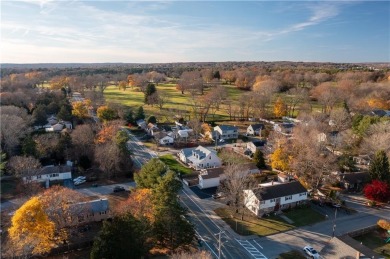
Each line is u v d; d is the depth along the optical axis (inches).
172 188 1798.7
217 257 1752.0
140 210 1777.8
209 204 2388.0
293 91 5782.5
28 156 2832.2
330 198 2421.3
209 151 3127.5
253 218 2188.7
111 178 2829.7
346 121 4114.2
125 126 4761.3
